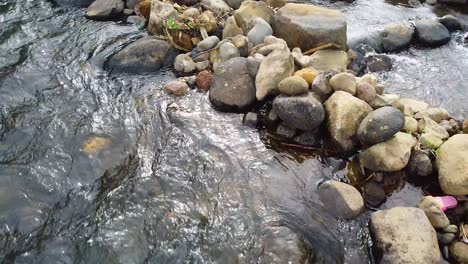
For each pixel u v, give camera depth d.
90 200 1.19
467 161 1.17
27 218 1.13
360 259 1.08
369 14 2.12
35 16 1.94
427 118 1.39
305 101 1.33
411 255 1.01
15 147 1.32
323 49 1.69
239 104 1.47
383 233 1.07
